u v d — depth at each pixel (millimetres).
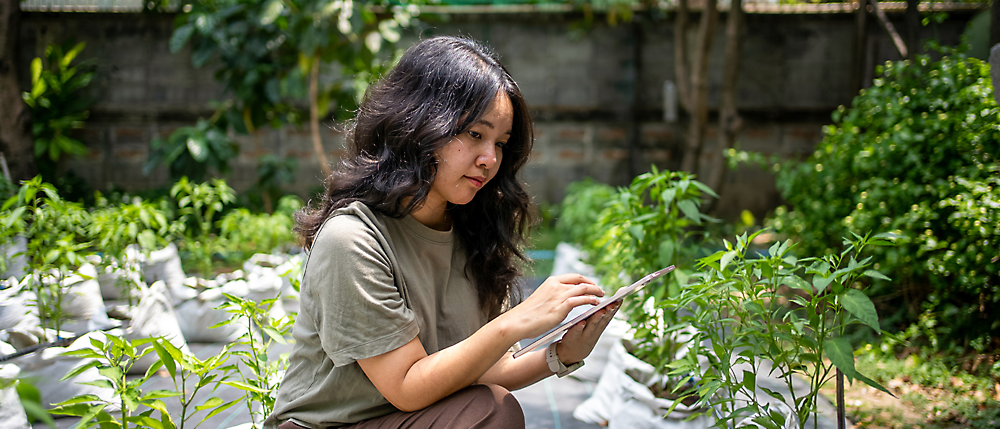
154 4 7352
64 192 6809
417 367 1284
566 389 2707
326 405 1391
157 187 7562
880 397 2521
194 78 7523
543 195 7836
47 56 6938
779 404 1846
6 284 2719
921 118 3154
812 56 7496
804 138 7605
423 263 1449
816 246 3740
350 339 1270
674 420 1980
